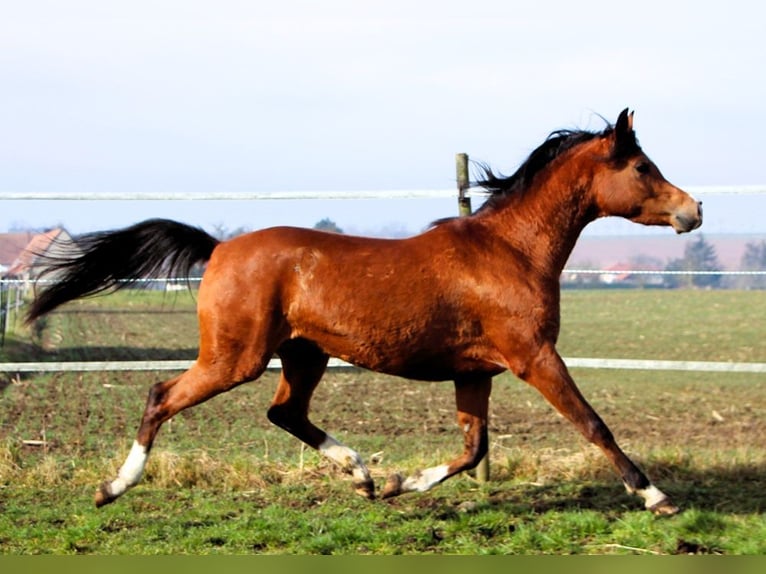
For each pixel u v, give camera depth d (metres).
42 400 15.77
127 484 8.15
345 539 7.70
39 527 8.12
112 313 39.75
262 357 8.08
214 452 11.18
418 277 8.05
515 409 15.12
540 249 8.37
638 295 47.97
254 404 15.25
